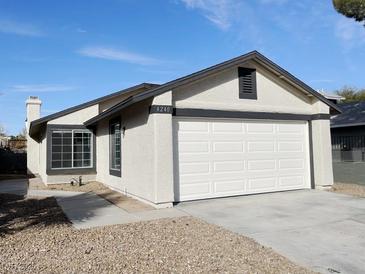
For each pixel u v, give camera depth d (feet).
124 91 55.88
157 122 31.30
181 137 33.96
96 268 16.70
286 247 20.17
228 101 36.17
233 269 16.60
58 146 53.01
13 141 97.40
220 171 35.86
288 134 40.70
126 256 18.33
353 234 22.76
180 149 33.86
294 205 31.91
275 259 18.07
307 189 41.16
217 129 35.91
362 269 17.10
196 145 34.65
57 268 16.74
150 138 32.07
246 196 36.63
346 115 61.26
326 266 17.43
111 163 46.39
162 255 18.45
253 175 37.91
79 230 23.82
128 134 38.81
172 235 22.24
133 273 16.11
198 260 17.72
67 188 47.60
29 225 25.68
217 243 20.54
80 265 17.10
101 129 52.19
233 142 36.78
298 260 18.17
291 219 26.71
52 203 35.55
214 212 29.19
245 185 37.32
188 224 25.11
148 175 32.76
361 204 32.27
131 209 31.01
